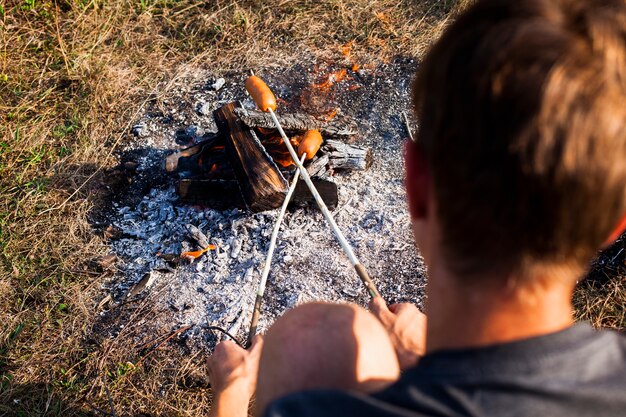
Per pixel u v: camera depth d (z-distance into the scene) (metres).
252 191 3.38
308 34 4.67
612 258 3.31
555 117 0.61
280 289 3.30
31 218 3.65
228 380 1.62
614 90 0.61
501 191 0.63
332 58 4.52
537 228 0.64
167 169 3.76
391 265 3.40
